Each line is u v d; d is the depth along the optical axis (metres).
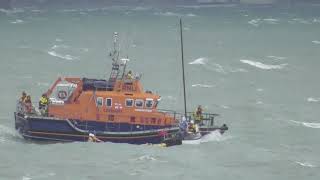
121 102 144.00
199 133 154.00
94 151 141.75
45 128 143.88
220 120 189.00
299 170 139.12
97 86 146.25
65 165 134.12
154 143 146.88
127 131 145.00
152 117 145.38
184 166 136.38
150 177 129.00
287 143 162.50
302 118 194.62
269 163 143.25
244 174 134.25
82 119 144.12
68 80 148.50
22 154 140.88
